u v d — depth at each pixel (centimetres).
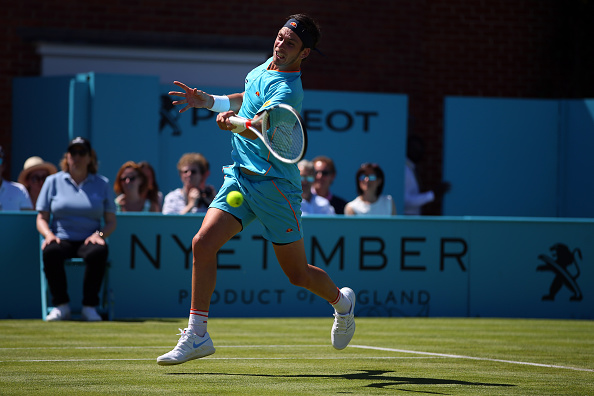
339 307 915
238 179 822
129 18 2425
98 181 1503
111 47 2294
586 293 1777
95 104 2052
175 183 2186
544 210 2508
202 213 1662
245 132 805
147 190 1708
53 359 935
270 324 1466
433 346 1133
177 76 2330
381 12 2655
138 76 2086
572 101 2489
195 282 811
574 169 2494
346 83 2627
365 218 1695
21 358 943
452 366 920
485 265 1748
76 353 994
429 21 2750
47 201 1484
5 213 1536
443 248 1733
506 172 2491
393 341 1194
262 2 2528
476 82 2783
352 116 2320
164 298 1608
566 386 792
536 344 1188
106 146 2061
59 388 737
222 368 875
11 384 757
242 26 2511
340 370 872
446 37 2762
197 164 1705
